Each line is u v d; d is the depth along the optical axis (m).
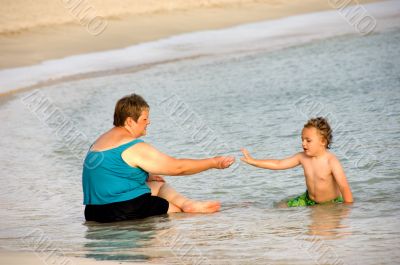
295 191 14.69
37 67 36.34
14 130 23.12
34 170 17.89
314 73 28.72
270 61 32.78
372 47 33.53
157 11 51.81
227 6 53.78
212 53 37.00
